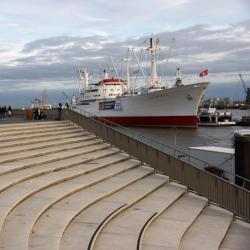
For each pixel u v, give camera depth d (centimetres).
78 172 1560
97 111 9612
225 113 11594
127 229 1098
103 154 1978
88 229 1045
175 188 1634
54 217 1088
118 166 1825
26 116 3475
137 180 1659
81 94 10694
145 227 1123
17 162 1582
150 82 9800
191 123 8275
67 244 943
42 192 1282
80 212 1166
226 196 1480
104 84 9938
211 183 1547
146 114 8644
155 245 1033
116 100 9162
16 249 830
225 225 1298
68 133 2336
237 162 1805
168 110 8419
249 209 1384
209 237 1169
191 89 8100
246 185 1767
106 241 1005
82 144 2119
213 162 2208
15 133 2070
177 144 5872
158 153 1838
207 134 7619
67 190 1322
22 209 1098
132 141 2020
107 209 1227
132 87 10156
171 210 1366
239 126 10831
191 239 1139
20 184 1321
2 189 1220
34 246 887
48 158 1708
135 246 980
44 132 2242
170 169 1759
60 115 2756
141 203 1374
